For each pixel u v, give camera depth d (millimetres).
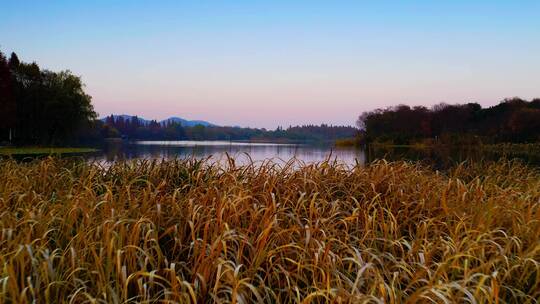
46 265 2521
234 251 2996
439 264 2586
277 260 2949
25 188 4863
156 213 3654
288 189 4469
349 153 33312
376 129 92438
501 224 3932
